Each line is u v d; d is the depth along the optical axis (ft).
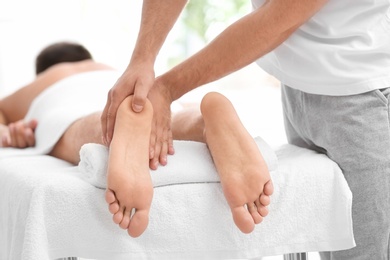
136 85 4.60
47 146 6.17
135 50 4.90
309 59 4.76
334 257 4.95
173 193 4.36
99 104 6.90
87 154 4.40
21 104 8.16
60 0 11.57
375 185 4.66
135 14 12.36
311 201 4.60
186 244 4.37
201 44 13.50
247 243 4.48
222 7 13.46
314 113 4.91
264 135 8.56
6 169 5.28
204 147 4.74
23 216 4.32
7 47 11.14
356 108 4.66
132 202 4.10
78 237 4.24
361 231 4.76
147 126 4.44
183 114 5.27
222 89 11.96
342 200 4.59
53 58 8.83
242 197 4.23
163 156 4.48
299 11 4.50
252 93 10.98
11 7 11.17
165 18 4.97
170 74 4.76
